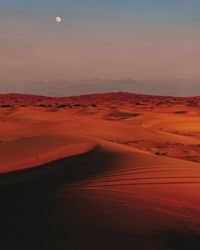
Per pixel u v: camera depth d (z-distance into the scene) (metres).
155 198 4.79
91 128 24.62
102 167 7.50
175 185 5.68
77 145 11.72
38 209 4.15
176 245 3.06
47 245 2.85
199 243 3.13
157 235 3.28
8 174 8.07
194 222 3.77
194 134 30.09
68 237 3.07
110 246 2.90
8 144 11.77
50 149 11.03
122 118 51.09
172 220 3.80
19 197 5.15
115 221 3.64
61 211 4.00
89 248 2.82
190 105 91.31
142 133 23.31
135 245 2.96
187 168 7.47
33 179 7.10
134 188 5.41
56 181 6.55
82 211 4.01
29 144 11.81
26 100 121.12
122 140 19.91
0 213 4.02
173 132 31.89
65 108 74.12
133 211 4.08
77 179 6.50
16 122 28.50
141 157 8.63
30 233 3.17
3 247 2.78
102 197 4.80
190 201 4.69
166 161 8.27
